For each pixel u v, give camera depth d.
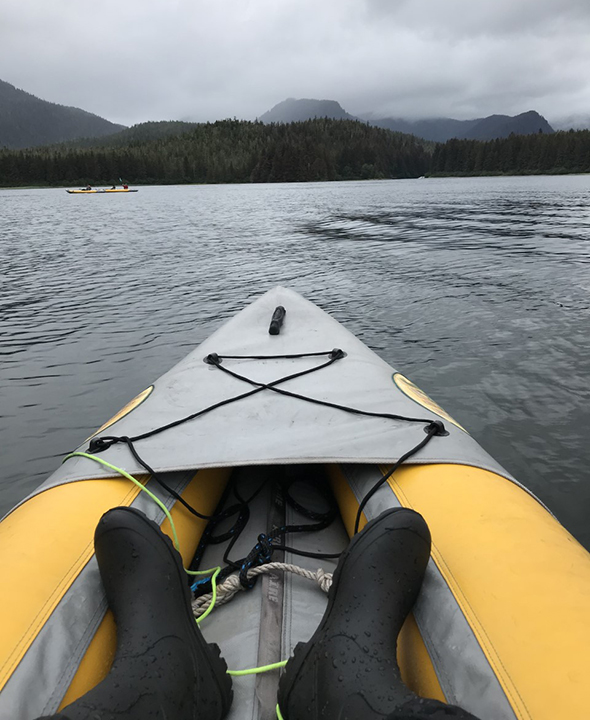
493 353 5.47
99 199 47.25
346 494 2.00
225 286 9.01
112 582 1.33
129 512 1.41
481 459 1.95
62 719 0.95
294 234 16.14
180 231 17.84
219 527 2.13
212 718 1.19
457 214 21.28
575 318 6.50
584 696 1.00
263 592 1.70
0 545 1.54
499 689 1.09
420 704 0.99
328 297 7.91
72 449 3.93
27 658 1.19
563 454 3.69
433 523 1.60
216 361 3.10
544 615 1.20
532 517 1.59
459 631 1.25
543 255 10.79
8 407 4.61
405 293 7.99
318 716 1.09
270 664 1.44
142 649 1.18
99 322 7.00
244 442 2.04
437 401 4.46
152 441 2.08
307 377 2.81
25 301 8.22
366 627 1.21
